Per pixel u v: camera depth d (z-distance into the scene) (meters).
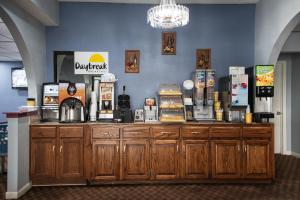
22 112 3.74
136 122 4.20
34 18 4.18
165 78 4.75
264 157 4.13
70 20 4.66
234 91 4.22
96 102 4.34
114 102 4.50
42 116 4.37
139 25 4.72
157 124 4.09
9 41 5.32
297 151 6.00
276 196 3.63
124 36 4.71
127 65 4.72
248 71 4.61
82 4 4.67
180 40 4.76
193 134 4.11
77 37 4.67
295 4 3.49
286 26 3.75
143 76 4.73
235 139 4.12
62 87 4.24
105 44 4.70
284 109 6.26
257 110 4.33
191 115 4.42
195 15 4.76
